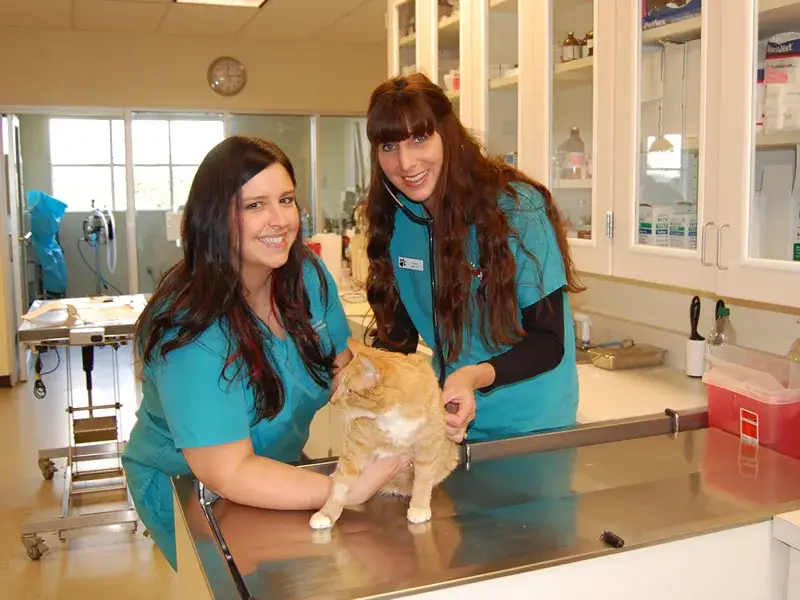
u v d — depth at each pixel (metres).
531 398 1.65
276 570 0.96
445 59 2.88
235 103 6.09
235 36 5.94
